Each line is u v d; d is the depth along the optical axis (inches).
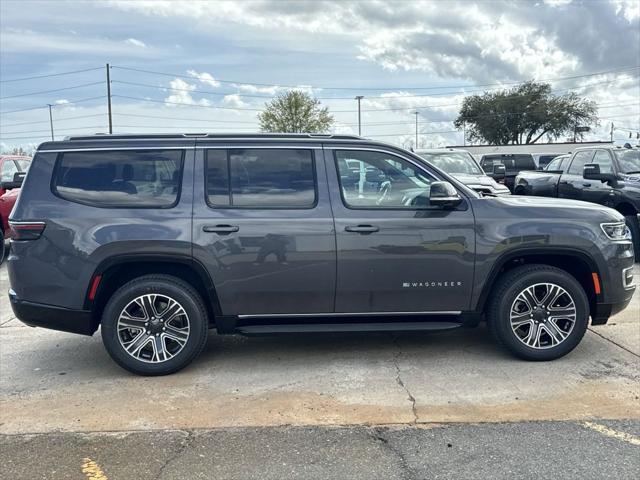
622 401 160.9
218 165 185.6
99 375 188.2
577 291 188.7
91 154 184.7
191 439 142.8
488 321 194.1
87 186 183.0
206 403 164.2
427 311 189.0
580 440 138.8
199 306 183.9
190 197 182.9
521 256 189.5
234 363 196.7
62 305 180.1
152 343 183.6
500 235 185.6
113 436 144.9
